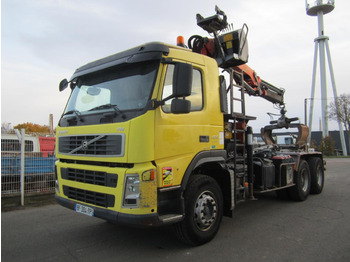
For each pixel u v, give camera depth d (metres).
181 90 3.44
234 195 4.88
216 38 5.55
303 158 8.10
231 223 5.41
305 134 8.79
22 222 5.66
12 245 4.39
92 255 3.98
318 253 3.96
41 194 7.67
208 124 4.47
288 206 6.82
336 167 18.00
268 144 8.80
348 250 4.06
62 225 5.45
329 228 5.07
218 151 4.61
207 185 4.34
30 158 7.55
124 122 3.57
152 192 3.46
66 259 3.86
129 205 3.43
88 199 3.94
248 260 3.75
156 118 3.63
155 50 3.73
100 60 4.39
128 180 3.46
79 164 4.17
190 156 4.08
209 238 4.33
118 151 3.56
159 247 4.24
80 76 4.65
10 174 7.18
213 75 4.73
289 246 4.22
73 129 4.29
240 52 5.60
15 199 7.21
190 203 4.02
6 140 7.17
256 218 5.76
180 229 4.02
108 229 5.16
